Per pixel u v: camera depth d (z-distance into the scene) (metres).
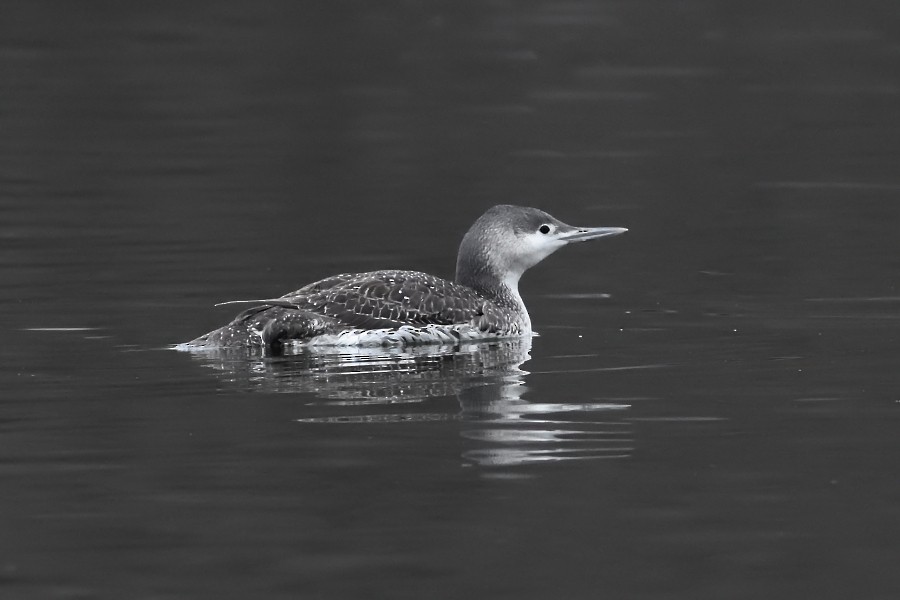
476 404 11.38
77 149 24.14
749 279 16.31
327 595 8.00
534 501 9.28
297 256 17.56
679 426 10.76
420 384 12.03
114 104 27.84
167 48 32.84
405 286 13.75
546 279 16.78
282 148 24.61
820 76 30.05
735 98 28.39
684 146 24.78
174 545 8.63
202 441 10.41
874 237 18.27
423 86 29.80
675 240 18.58
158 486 9.55
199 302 15.12
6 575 8.25
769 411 11.12
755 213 20.02
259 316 13.24
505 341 13.80
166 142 24.84
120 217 19.48
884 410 11.08
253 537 8.73
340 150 24.55
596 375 12.33
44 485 9.56
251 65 31.44
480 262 14.69
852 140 24.91
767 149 24.38
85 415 11.02
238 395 11.62
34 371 12.30
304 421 10.90
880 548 8.55
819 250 17.66
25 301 15.02
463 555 8.48
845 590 8.03
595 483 9.57
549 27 35.09
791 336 13.65
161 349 13.16
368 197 21.22
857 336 13.57
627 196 21.36
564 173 22.92
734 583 8.10
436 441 10.41
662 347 13.36
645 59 31.86
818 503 9.20
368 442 10.39
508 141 25.27
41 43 33.00
